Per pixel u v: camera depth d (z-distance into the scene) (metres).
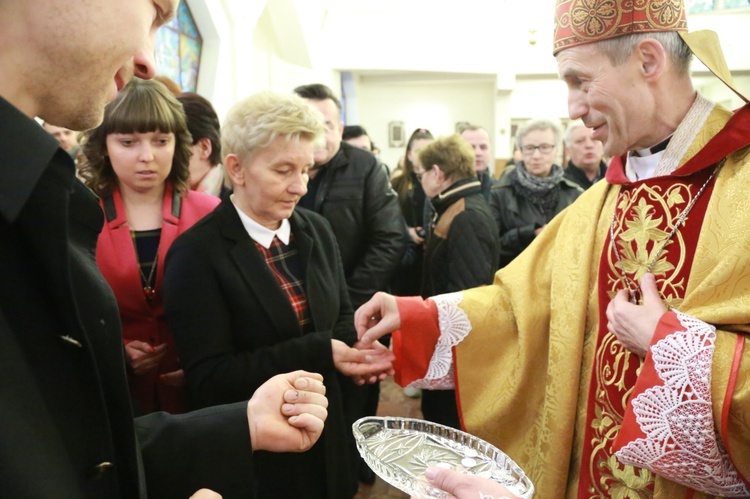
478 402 1.44
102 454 0.62
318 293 1.50
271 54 7.99
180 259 1.37
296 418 0.91
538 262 1.45
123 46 0.61
